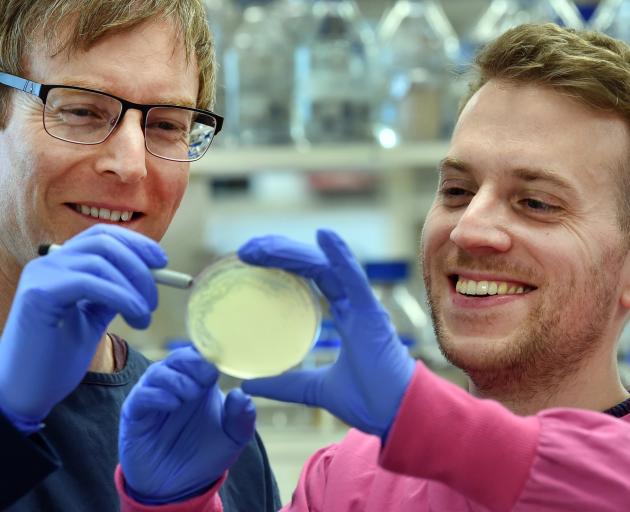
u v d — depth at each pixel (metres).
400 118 3.03
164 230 1.57
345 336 1.20
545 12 3.18
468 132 1.46
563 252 1.38
